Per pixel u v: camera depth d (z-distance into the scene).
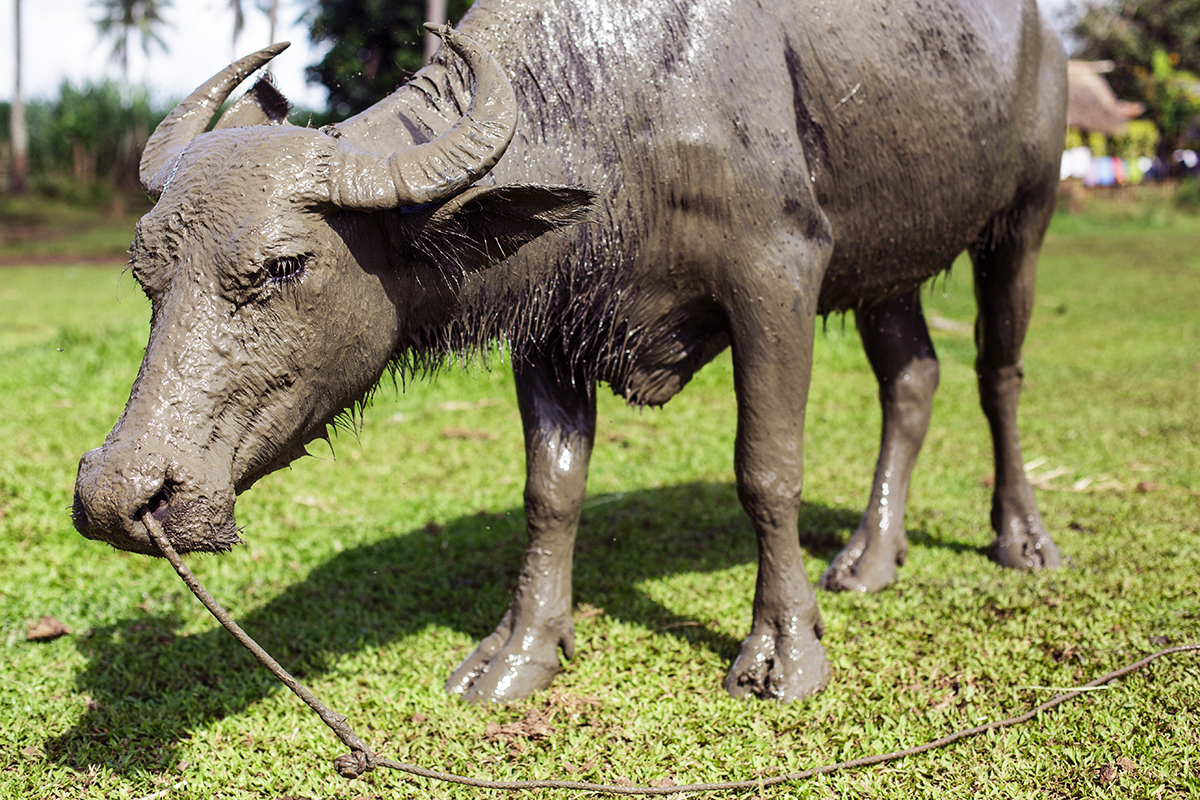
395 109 2.94
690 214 3.17
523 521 5.38
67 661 3.72
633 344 3.40
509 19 3.07
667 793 2.81
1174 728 3.02
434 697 3.40
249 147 2.53
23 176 35.84
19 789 2.90
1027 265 4.54
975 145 3.87
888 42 3.54
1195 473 5.96
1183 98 35.09
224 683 3.54
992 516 4.73
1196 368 9.23
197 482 2.34
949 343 10.82
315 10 12.14
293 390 2.57
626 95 3.07
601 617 4.04
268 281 2.46
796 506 3.43
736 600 4.16
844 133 3.47
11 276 18.42
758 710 3.28
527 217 2.66
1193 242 22.14
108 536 2.32
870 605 4.13
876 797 2.78
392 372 3.10
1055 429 7.18
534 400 3.58
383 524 5.29
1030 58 4.23
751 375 3.30
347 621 4.09
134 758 3.08
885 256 3.87
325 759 3.04
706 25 3.16
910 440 4.61
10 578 4.45
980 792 2.79
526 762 3.00
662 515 5.44
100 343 8.96
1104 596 4.09
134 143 40.06
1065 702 3.24
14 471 5.75
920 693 3.36
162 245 2.47
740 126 3.14
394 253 2.74
